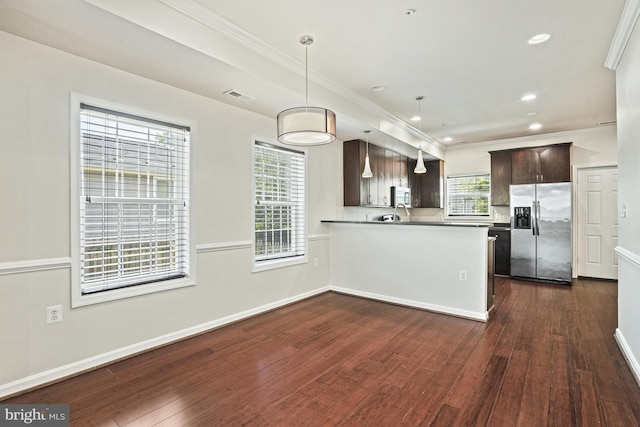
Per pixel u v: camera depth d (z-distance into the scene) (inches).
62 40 83.9
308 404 78.1
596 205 213.6
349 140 198.4
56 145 89.0
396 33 101.6
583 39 105.0
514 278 218.4
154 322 110.2
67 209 91.0
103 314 98.0
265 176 154.1
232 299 135.2
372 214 236.2
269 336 120.1
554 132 223.9
